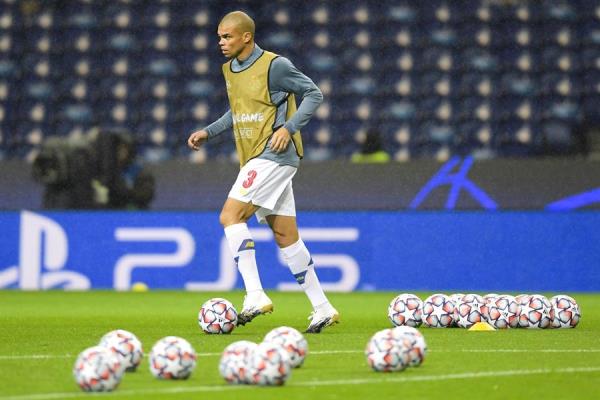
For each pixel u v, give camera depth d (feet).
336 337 98.43
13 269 199.21
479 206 195.42
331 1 268.41
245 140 104.58
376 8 266.98
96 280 199.11
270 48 264.31
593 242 193.77
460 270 195.21
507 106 253.44
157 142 251.80
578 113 251.80
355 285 196.13
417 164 196.34
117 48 262.06
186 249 198.29
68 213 199.62
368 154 218.59
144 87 257.96
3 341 94.68
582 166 194.29
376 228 196.13
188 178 200.03
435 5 266.36
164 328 112.06
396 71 259.19
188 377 66.95
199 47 263.08
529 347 87.45
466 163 195.83
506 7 264.72
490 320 106.73
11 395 59.62
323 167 196.95
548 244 194.39
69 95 257.34
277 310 145.38
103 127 253.44
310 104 102.27
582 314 139.33
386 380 66.39
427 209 196.13
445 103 254.47
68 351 84.94
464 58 259.60
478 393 61.41
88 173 201.26
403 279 196.13
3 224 199.31
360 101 255.29
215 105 256.11
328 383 64.90
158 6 266.98
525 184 195.11
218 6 268.21
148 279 198.80
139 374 69.36
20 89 257.14
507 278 194.70
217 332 101.91
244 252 103.65
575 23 262.67
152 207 200.34
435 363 75.61
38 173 200.95
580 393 61.62
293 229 104.88
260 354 63.57
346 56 261.85
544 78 256.93
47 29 264.31
